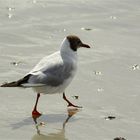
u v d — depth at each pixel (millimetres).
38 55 17375
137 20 20750
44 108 13945
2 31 19188
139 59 17250
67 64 13844
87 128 12828
